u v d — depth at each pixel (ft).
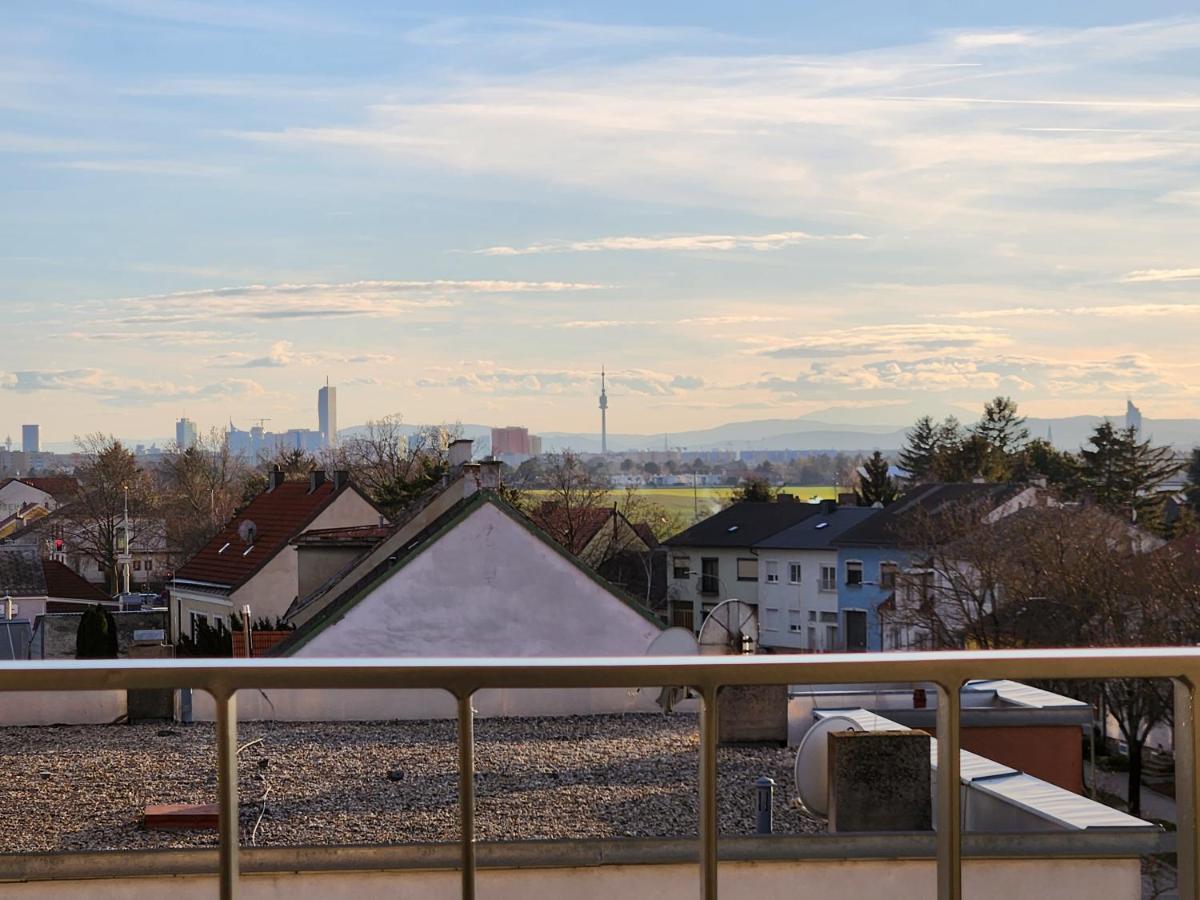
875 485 301.43
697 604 281.54
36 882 16.08
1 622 126.11
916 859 18.22
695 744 33.04
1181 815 7.07
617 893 17.69
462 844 6.85
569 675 6.70
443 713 35.83
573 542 208.13
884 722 25.68
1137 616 127.44
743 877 17.87
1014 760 31.73
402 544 82.33
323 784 26.81
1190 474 265.54
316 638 71.72
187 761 28.32
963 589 146.92
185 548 298.97
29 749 28.99
